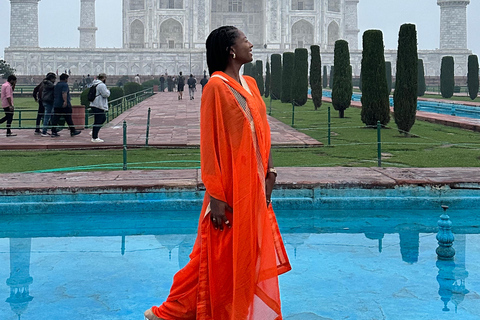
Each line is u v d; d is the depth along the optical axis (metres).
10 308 3.39
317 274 4.03
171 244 5.03
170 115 19.53
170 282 3.90
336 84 18.42
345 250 4.72
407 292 3.62
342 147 11.00
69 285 3.85
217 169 2.41
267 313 2.41
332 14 82.94
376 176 6.77
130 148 11.13
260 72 35.81
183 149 11.01
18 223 5.84
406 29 12.95
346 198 6.36
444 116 17.53
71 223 5.85
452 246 4.70
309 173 7.05
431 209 6.34
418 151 10.24
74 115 14.41
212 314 2.45
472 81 29.19
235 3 83.56
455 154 9.71
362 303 3.42
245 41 2.58
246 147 2.43
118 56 71.00
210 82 2.44
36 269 4.23
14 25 81.38
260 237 2.44
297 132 13.71
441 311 3.27
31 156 9.93
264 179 2.49
